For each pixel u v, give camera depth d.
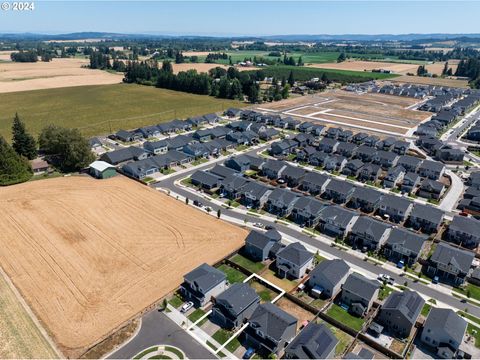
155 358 44.72
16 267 60.16
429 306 54.28
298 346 44.09
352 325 50.84
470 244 69.06
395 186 93.75
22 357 44.03
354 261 64.31
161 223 74.50
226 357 45.34
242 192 84.69
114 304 52.88
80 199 83.50
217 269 58.53
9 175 90.06
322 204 76.56
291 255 60.53
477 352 46.66
